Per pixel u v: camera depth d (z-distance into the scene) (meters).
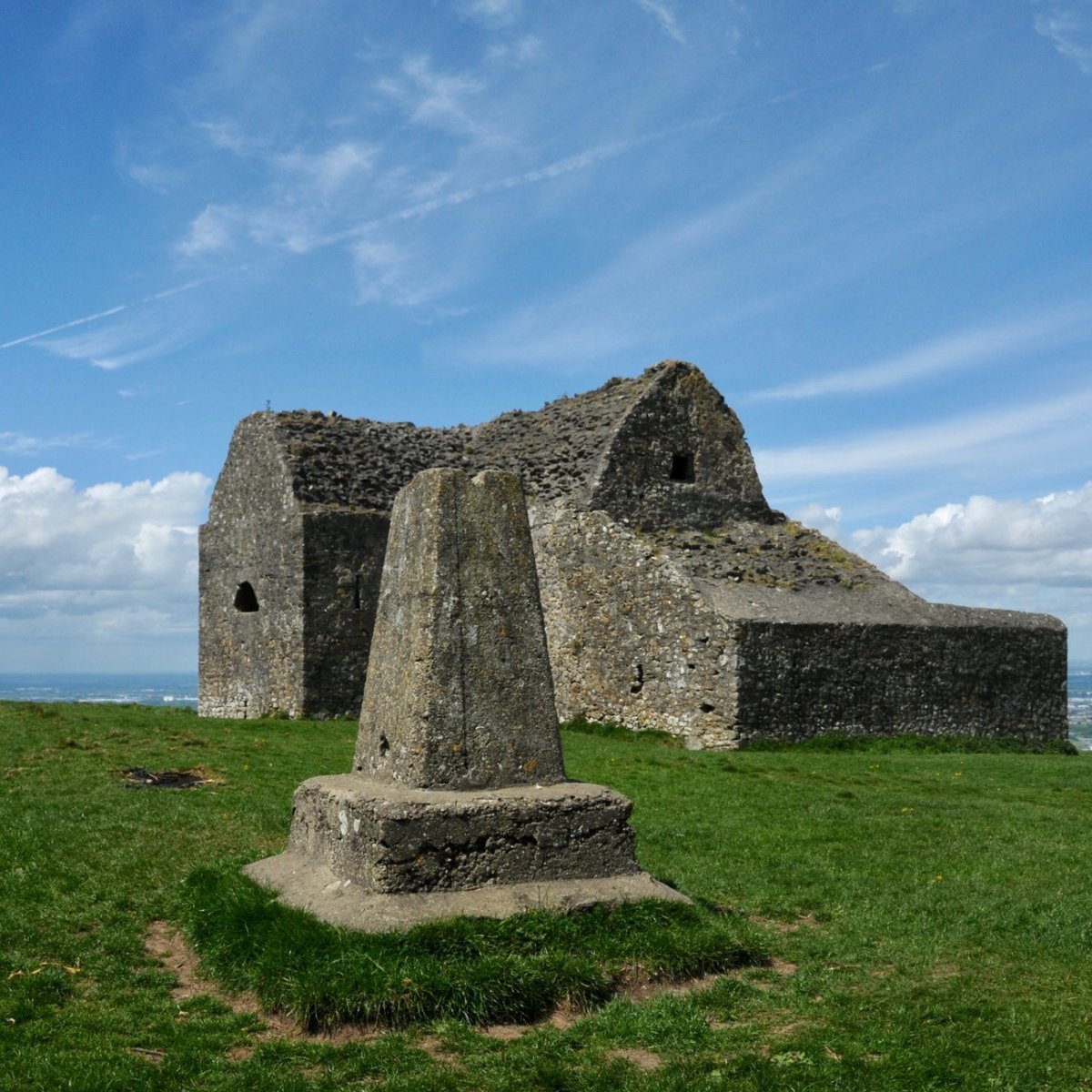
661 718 24.44
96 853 10.29
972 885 10.52
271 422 28.12
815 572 27.38
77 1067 6.09
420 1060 6.31
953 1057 6.47
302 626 25.47
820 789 16.25
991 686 26.27
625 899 8.13
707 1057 6.46
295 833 9.21
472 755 8.38
